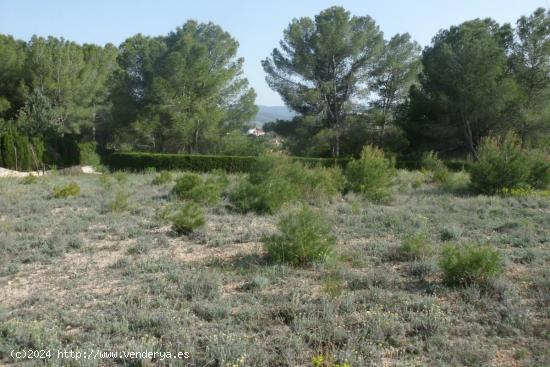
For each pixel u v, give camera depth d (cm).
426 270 650
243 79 3850
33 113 3316
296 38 3519
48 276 661
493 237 848
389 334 468
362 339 451
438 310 512
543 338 463
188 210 904
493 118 3098
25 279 652
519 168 1402
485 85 2942
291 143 3684
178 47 3612
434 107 3238
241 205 1123
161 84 3353
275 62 3638
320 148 3616
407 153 3453
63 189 1394
